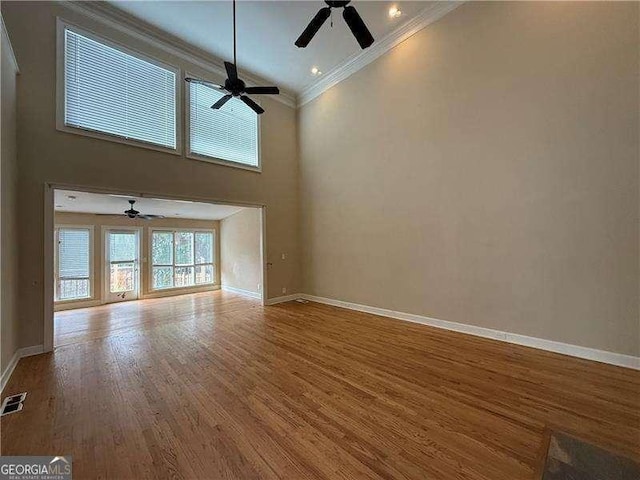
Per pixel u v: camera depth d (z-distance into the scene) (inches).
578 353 113.4
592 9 108.7
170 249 306.5
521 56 126.3
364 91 197.2
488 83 136.9
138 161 167.6
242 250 301.7
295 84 232.2
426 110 161.8
